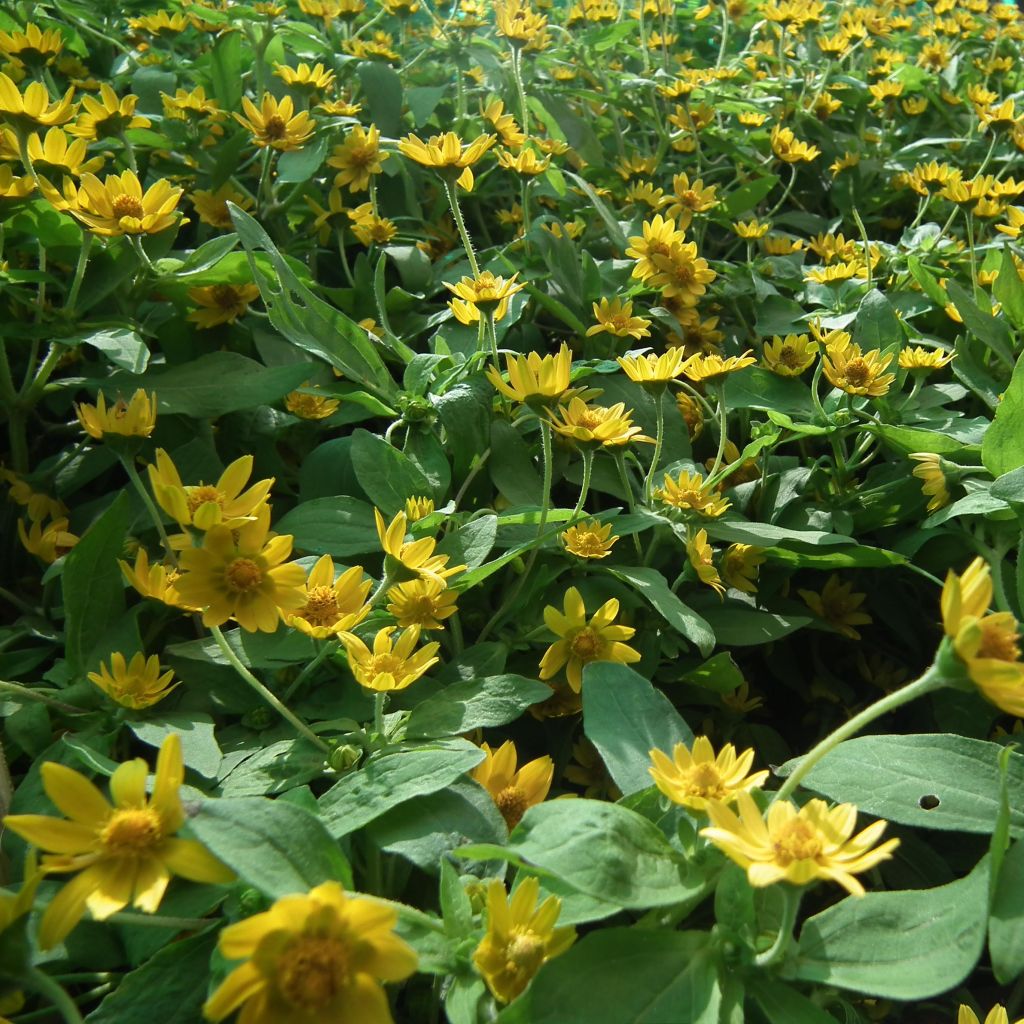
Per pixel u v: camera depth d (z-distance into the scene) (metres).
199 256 0.30
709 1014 0.15
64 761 0.21
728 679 0.26
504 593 0.26
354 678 0.22
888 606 0.32
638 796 0.18
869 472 0.31
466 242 0.30
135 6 0.51
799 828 0.14
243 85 0.46
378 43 0.51
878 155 0.54
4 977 0.14
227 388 0.27
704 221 0.44
